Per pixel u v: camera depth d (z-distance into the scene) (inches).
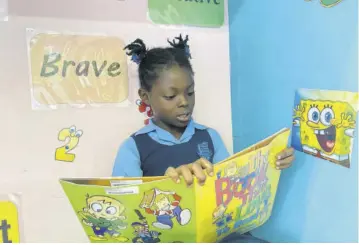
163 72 27.5
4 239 26.8
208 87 31.8
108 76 28.8
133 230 23.7
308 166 26.4
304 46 26.0
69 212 28.3
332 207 24.8
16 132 27.0
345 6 23.1
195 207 22.2
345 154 23.6
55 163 27.9
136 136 28.9
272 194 26.3
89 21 28.4
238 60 31.7
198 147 29.3
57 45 27.6
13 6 26.8
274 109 28.9
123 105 29.3
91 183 21.8
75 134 28.3
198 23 31.2
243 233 27.8
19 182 27.1
